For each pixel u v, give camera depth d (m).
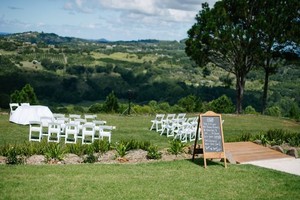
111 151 11.40
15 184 7.26
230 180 8.39
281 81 77.75
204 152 9.62
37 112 18.27
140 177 8.29
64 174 8.24
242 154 11.51
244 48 28.17
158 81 92.50
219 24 27.38
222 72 109.44
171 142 11.62
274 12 26.59
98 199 6.63
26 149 10.46
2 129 16.20
